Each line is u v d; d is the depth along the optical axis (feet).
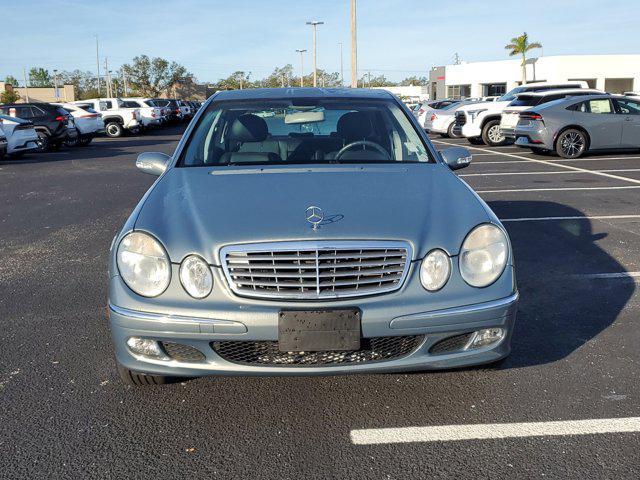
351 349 8.63
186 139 12.92
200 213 9.53
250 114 13.38
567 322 13.07
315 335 8.56
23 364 11.43
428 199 10.04
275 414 9.48
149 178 39.40
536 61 165.27
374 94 14.57
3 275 17.47
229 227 9.09
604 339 12.12
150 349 8.95
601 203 26.30
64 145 72.08
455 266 8.98
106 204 29.37
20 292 15.84
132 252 8.98
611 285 15.47
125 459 8.36
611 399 9.74
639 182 31.68
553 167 39.11
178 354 8.94
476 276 9.01
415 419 9.27
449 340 9.07
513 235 20.99
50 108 62.75
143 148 65.36
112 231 23.11
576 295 14.79
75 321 13.67
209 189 10.51
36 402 9.95
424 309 8.73
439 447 8.52
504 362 10.94
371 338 8.75
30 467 8.19
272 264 8.71
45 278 17.08
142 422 9.31
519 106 52.44
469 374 10.64
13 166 48.08
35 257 19.44
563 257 18.12
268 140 12.86
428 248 8.95
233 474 8.00
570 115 43.34
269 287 8.70
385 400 9.83
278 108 13.56
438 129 69.87
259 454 8.44
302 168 11.62
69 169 45.44
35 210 28.04
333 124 13.24
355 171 11.40
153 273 8.84
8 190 34.55
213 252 8.80
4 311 14.42
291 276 8.67
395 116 13.60
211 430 9.06
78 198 31.37
